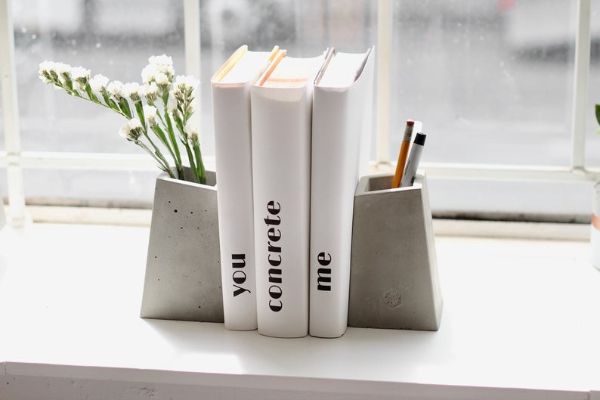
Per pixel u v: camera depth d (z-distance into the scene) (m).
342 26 1.39
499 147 1.42
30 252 1.30
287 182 0.94
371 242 1.00
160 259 1.03
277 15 1.39
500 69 1.39
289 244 0.96
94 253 1.30
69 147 1.47
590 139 1.40
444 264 1.26
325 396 0.92
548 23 1.37
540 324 1.04
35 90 1.45
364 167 1.09
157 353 0.95
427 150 1.43
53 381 0.95
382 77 1.37
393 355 0.95
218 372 0.91
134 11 1.41
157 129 1.05
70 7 1.41
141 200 1.47
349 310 1.02
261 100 0.92
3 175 1.48
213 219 1.01
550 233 1.41
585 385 0.89
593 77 1.38
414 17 1.38
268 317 0.99
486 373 0.91
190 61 1.39
